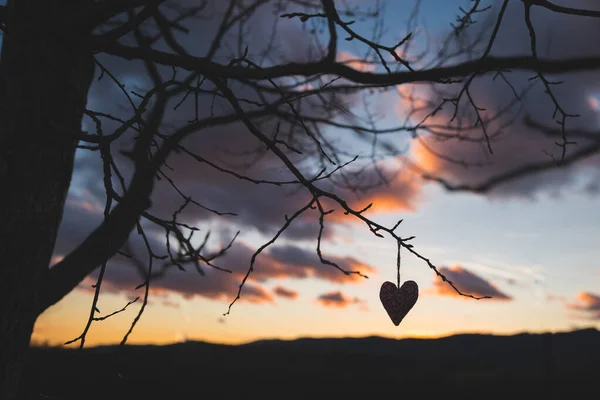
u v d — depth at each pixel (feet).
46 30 9.66
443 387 30.73
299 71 11.27
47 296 11.89
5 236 9.89
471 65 10.64
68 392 20.99
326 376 31.94
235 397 28.48
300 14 8.74
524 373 32.04
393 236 8.15
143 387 27.48
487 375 33.09
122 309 7.13
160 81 14.80
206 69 9.73
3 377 9.94
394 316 10.39
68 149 10.62
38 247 10.30
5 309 9.87
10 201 9.93
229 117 13.51
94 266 12.86
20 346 10.19
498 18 9.36
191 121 10.35
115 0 9.36
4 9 9.88
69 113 10.53
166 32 15.44
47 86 10.21
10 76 10.19
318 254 8.50
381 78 11.00
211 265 9.65
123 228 13.09
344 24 8.73
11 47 10.30
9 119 10.05
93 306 6.90
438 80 10.79
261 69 10.03
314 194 8.46
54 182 10.47
